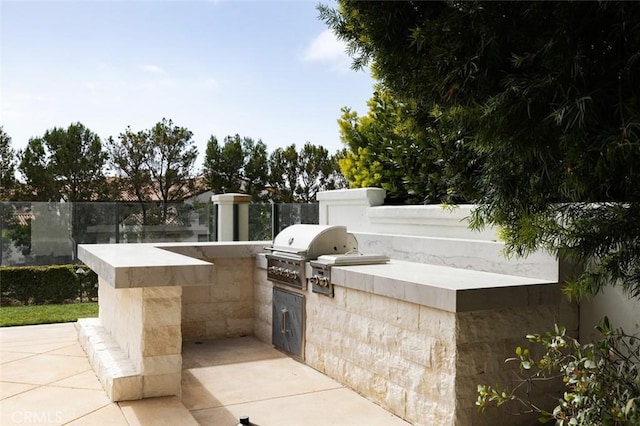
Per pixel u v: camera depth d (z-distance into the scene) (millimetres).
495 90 1985
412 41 2145
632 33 1726
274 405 3900
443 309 3244
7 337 5523
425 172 6461
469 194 2807
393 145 7000
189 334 5965
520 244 2568
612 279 2404
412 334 3568
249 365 4941
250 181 21328
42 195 17344
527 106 1779
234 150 20828
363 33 2484
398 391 3682
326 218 7070
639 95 1741
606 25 1819
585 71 1760
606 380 2391
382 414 3729
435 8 2275
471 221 2867
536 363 3227
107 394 3668
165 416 3299
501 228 2936
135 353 3824
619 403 2250
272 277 5516
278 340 5480
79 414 3314
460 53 2004
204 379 4520
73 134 17984
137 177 19125
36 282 9195
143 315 3619
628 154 1647
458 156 2857
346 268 4363
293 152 21875
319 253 4957
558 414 2539
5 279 8992
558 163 2053
